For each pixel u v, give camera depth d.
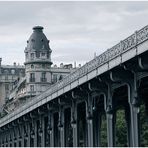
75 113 61.16
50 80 182.50
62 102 65.00
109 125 47.72
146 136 80.50
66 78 60.50
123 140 87.88
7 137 115.31
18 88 199.00
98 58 47.88
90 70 50.22
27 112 86.62
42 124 79.75
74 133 61.22
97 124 61.84
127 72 42.94
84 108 67.44
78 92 56.50
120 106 61.34
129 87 42.91
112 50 44.19
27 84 182.50
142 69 40.25
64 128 67.69
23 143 96.31
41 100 75.44
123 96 52.47
